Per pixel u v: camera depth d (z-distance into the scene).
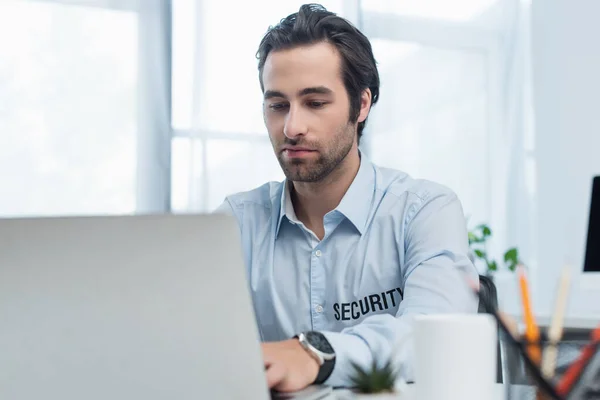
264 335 1.57
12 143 3.44
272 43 1.42
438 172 4.04
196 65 3.68
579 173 4.00
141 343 0.74
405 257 1.48
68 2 3.52
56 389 0.73
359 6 3.96
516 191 4.09
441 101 4.05
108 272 0.75
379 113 3.98
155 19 3.63
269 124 1.45
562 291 0.72
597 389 0.68
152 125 3.62
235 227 0.79
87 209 3.54
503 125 4.12
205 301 0.76
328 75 1.40
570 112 4.03
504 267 4.04
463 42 4.09
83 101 3.54
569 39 4.04
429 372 0.74
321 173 1.43
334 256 1.51
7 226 0.76
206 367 0.75
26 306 0.74
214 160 3.70
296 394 0.87
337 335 0.97
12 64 3.45
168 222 0.77
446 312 1.22
